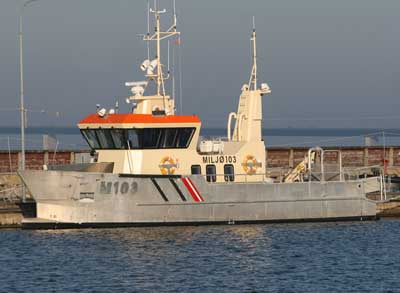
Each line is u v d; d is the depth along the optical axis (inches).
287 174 5585.6
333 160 7214.6
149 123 5044.3
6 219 5182.1
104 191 4936.0
